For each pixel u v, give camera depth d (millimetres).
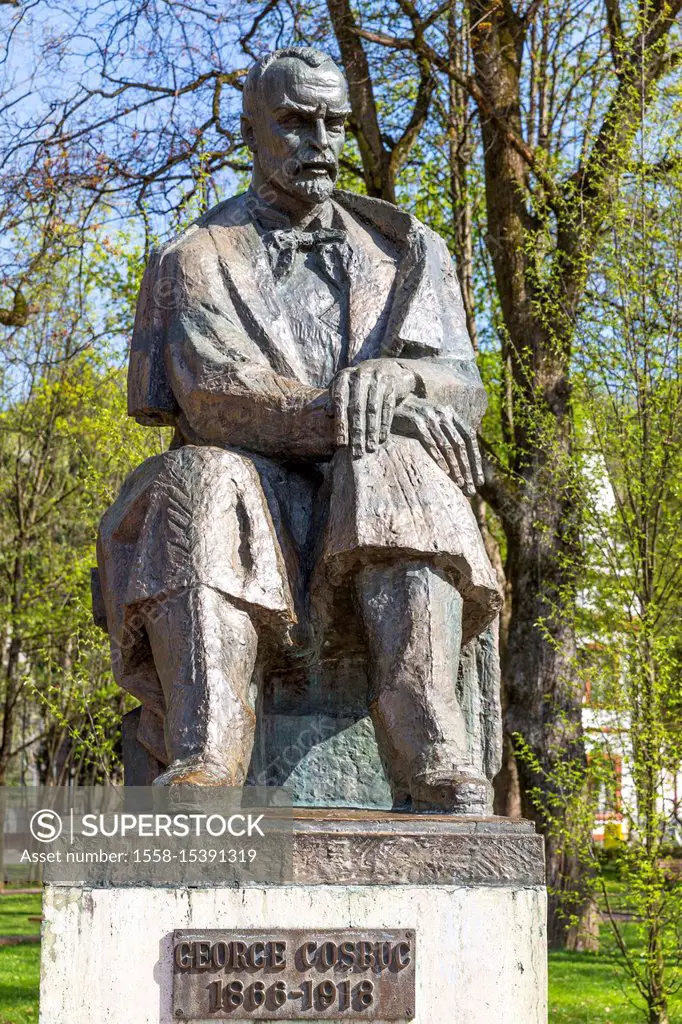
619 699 8375
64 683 11500
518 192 11633
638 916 8648
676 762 8141
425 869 2863
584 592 10117
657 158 9781
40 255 10688
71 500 16094
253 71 3928
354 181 13414
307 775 3604
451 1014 2822
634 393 9359
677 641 8992
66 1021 2727
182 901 2781
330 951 2793
